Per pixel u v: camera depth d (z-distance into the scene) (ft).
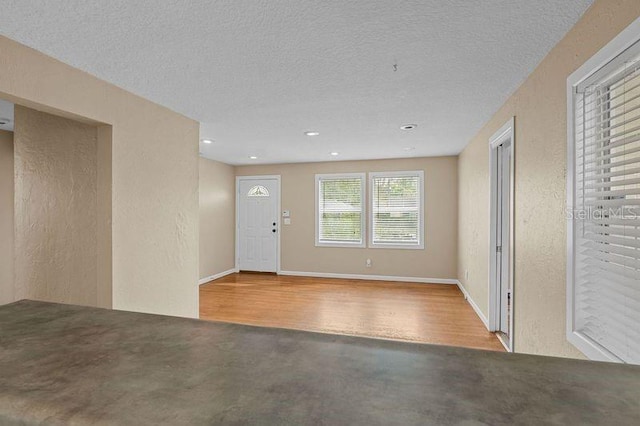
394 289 17.47
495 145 10.72
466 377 1.39
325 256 20.72
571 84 5.60
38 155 8.81
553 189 6.38
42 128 8.79
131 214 8.77
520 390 1.29
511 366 1.49
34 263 8.83
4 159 13.42
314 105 9.88
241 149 16.71
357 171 20.17
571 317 5.59
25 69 6.38
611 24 4.65
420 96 9.11
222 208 21.04
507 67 7.27
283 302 15.11
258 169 21.93
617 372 1.42
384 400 1.23
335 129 12.69
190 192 11.11
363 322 12.46
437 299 15.55
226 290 17.35
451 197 18.74
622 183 4.46
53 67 6.89
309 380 1.38
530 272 7.53
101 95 7.95
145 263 9.22
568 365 1.49
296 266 21.24
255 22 5.61
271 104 9.80
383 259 19.79
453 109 10.23
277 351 1.67
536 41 6.17
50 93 6.83
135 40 6.20
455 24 5.65
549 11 5.26
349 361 1.55
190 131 11.15
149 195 9.39
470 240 14.74
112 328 2.00
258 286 18.24
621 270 4.53
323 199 20.88
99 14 5.37
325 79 7.98
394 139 14.42
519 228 8.29
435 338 10.91
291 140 14.64
